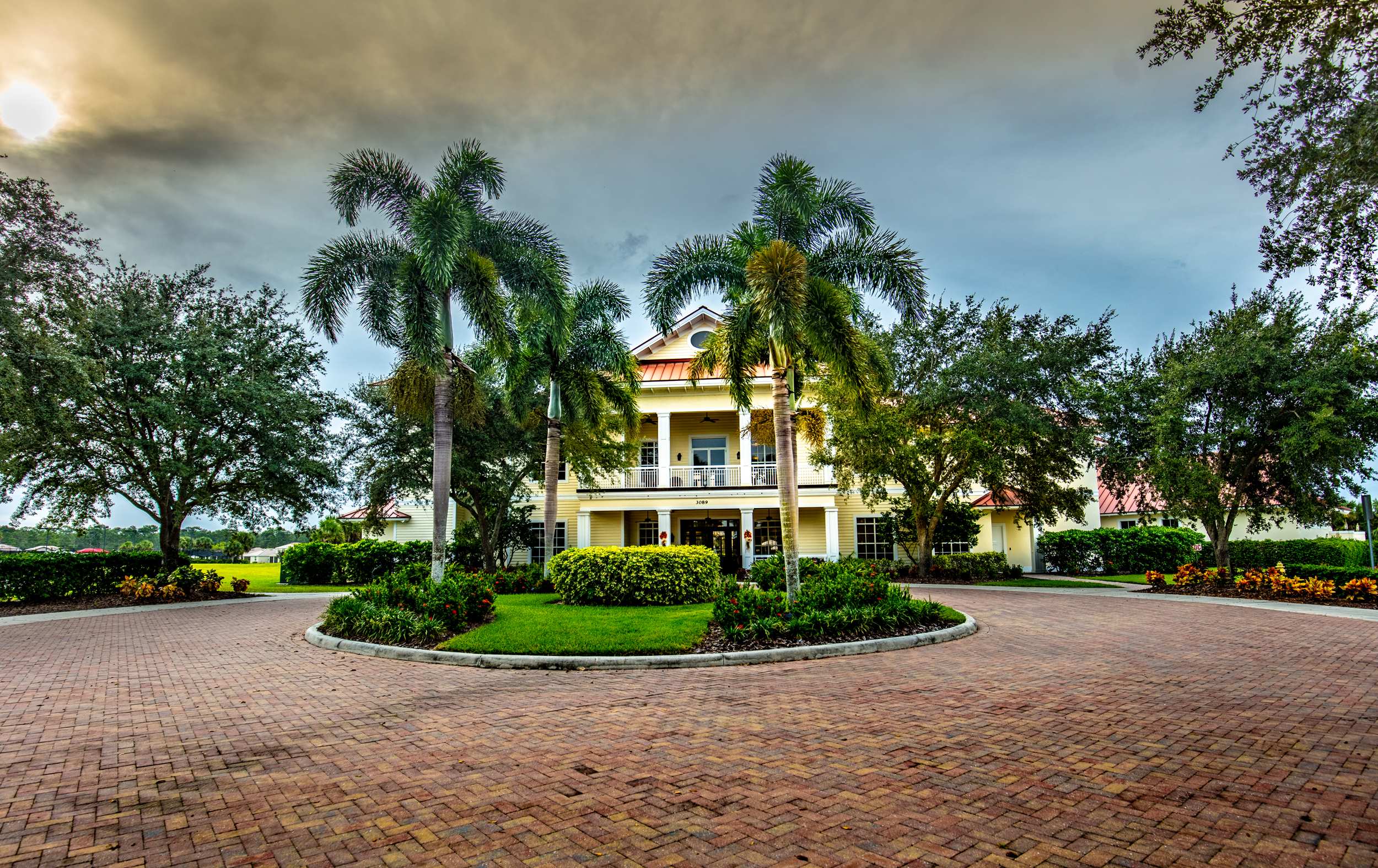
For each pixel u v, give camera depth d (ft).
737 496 83.92
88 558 58.75
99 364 50.65
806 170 40.75
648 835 11.40
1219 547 55.67
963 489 76.43
